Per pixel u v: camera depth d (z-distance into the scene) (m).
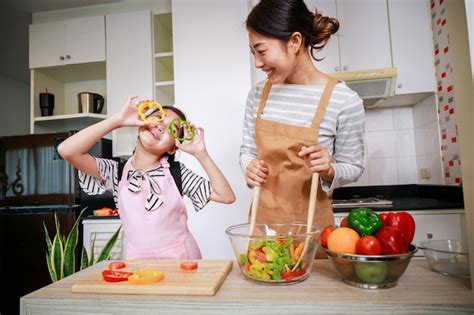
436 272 0.62
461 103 0.49
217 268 0.66
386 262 0.52
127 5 2.50
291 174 0.93
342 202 1.97
